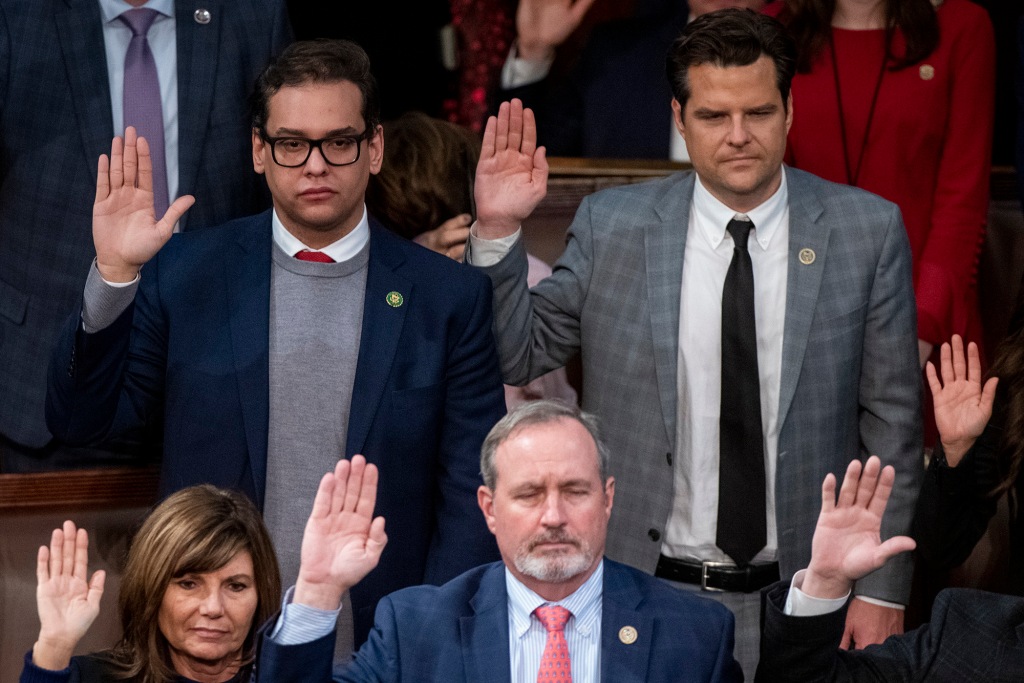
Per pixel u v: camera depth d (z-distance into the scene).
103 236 10.00
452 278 10.79
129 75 11.78
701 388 11.12
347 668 9.09
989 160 13.63
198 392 10.40
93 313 10.06
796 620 8.64
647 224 11.37
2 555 11.27
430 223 12.08
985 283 14.69
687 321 11.20
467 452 10.69
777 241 11.26
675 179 11.63
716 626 9.23
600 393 11.35
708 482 11.09
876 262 11.19
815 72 13.45
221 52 11.95
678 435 11.17
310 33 13.93
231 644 9.51
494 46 14.38
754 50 10.70
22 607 11.24
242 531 9.52
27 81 11.53
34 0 11.62
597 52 14.59
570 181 14.23
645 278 11.27
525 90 14.42
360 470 8.66
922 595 12.80
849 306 11.11
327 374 10.44
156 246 10.00
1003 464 10.65
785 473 10.98
